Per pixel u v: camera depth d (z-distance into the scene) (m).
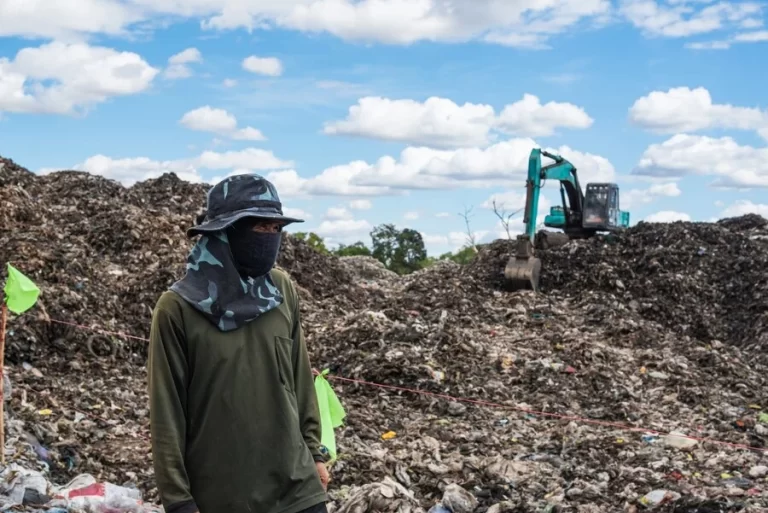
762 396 11.04
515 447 8.28
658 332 15.19
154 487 6.31
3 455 5.32
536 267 18.33
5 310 5.17
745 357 14.16
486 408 9.84
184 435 2.81
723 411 10.09
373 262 29.28
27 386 8.45
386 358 10.88
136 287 12.79
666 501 6.14
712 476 7.30
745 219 24.56
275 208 2.88
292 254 18.69
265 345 2.88
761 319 15.68
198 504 2.83
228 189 2.86
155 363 2.79
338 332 12.15
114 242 15.73
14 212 14.76
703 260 19.12
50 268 11.87
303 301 15.70
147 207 19.59
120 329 11.09
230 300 2.83
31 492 4.71
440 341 11.73
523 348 12.64
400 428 8.89
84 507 4.73
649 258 19.09
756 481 7.12
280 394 2.89
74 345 10.03
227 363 2.81
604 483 6.98
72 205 17.95
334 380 10.71
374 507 5.45
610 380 11.13
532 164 18.72
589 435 8.70
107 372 9.78
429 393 10.12
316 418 3.12
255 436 2.83
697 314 16.38
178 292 2.82
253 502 2.81
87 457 6.75
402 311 14.20
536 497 6.46
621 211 23.33
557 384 10.86
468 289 18.00
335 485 6.54
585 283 18.17
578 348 12.36
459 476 6.94
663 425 9.45
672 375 11.67
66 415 7.84
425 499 6.41
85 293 11.47
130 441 7.47
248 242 2.84
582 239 21.39
